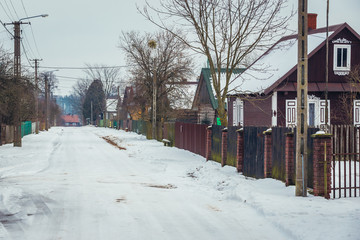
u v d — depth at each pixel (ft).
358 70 165.78
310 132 73.92
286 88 160.56
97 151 195.93
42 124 527.40
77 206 67.00
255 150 94.99
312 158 73.77
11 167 131.85
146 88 276.62
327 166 69.62
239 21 125.08
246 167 99.45
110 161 149.89
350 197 69.31
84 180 99.35
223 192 81.25
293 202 65.41
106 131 472.44
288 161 79.41
